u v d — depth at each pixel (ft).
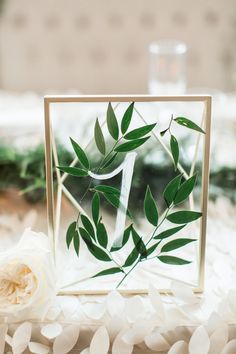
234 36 4.79
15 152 2.36
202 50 4.86
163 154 2.21
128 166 1.66
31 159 2.31
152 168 2.10
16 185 2.36
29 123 2.80
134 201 1.97
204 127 1.64
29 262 1.56
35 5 4.73
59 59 4.94
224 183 2.37
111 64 4.97
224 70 4.91
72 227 1.69
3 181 2.35
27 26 4.81
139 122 2.52
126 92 5.08
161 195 1.95
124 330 1.61
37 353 1.61
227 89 4.94
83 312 1.68
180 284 1.69
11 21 4.78
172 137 1.65
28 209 2.31
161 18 4.77
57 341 1.60
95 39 4.87
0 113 3.04
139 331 1.59
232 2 4.70
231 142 2.73
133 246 1.79
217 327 1.60
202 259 1.73
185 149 2.33
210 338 1.61
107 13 4.77
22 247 1.62
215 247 2.03
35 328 1.64
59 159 1.76
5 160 2.34
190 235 1.79
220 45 4.84
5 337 1.63
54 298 1.66
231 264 1.90
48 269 1.58
